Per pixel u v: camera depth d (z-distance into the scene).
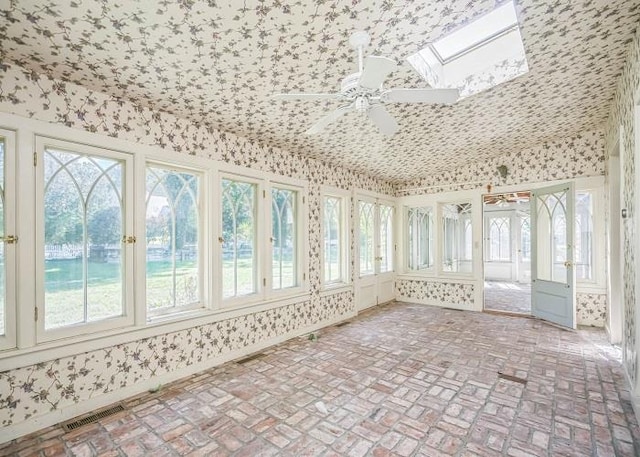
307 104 2.92
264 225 3.77
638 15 2.20
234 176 3.46
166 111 2.86
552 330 4.33
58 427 2.18
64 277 2.35
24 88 2.12
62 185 2.35
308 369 3.10
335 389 2.69
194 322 3.02
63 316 2.34
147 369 2.69
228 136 3.39
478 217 5.48
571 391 2.62
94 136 2.43
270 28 1.94
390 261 6.28
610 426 2.14
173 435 2.08
